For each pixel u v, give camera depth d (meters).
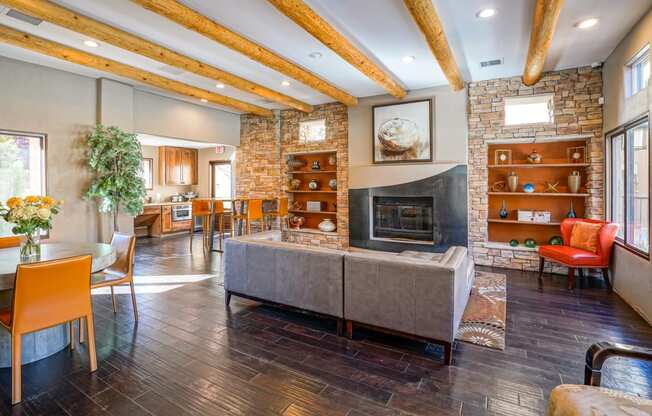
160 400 2.05
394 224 5.98
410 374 2.32
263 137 7.47
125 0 2.95
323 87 5.14
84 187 5.07
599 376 1.44
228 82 4.95
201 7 3.03
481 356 2.56
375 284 2.70
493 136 5.21
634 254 3.48
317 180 7.32
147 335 2.93
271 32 3.54
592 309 3.49
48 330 2.57
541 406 1.97
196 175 9.91
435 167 5.41
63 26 3.14
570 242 4.52
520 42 3.85
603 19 3.33
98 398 2.07
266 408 1.98
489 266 5.32
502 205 5.57
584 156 4.98
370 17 3.22
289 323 3.20
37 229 2.67
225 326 3.13
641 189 3.57
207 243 7.25
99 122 5.18
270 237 3.97
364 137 6.14
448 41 3.81
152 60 4.44
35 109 4.57
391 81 4.90
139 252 6.48
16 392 2.01
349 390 2.14
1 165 4.43
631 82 3.73
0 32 3.44
